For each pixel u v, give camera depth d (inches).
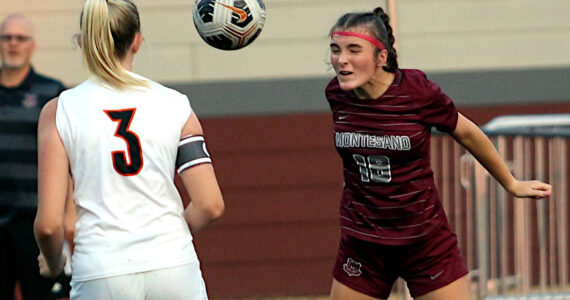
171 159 434.6
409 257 568.1
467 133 552.7
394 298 1038.4
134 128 428.5
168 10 1043.3
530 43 1054.4
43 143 429.1
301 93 1051.9
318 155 1058.7
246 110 1051.9
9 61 743.7
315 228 1063.0
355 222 573.9
